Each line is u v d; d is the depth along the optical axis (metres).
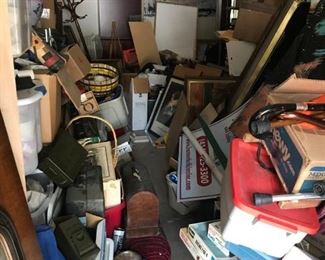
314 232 1.27
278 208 1.29
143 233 2.08
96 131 2.54
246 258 1.47
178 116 3.14
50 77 1.90
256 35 3.04
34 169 1.72
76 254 1.47
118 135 3.61
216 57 4.73
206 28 5.26
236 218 1.33
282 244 1.38
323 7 2.06
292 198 1.23
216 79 3.02
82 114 2.62
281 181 1.32
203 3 5.12
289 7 2.36
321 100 1.34
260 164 1.44
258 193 1.25
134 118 3.89
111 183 1.98
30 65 1.92
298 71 2.01
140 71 4.38
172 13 5.05
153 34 4.85
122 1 4.99
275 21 2.59
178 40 5.14
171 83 3.86
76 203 1.78
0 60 1.02
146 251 1.97
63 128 2.32
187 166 2.35
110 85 3.56
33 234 1.17
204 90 2.96
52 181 1.84
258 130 1.22
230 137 2.25
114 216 2.01
